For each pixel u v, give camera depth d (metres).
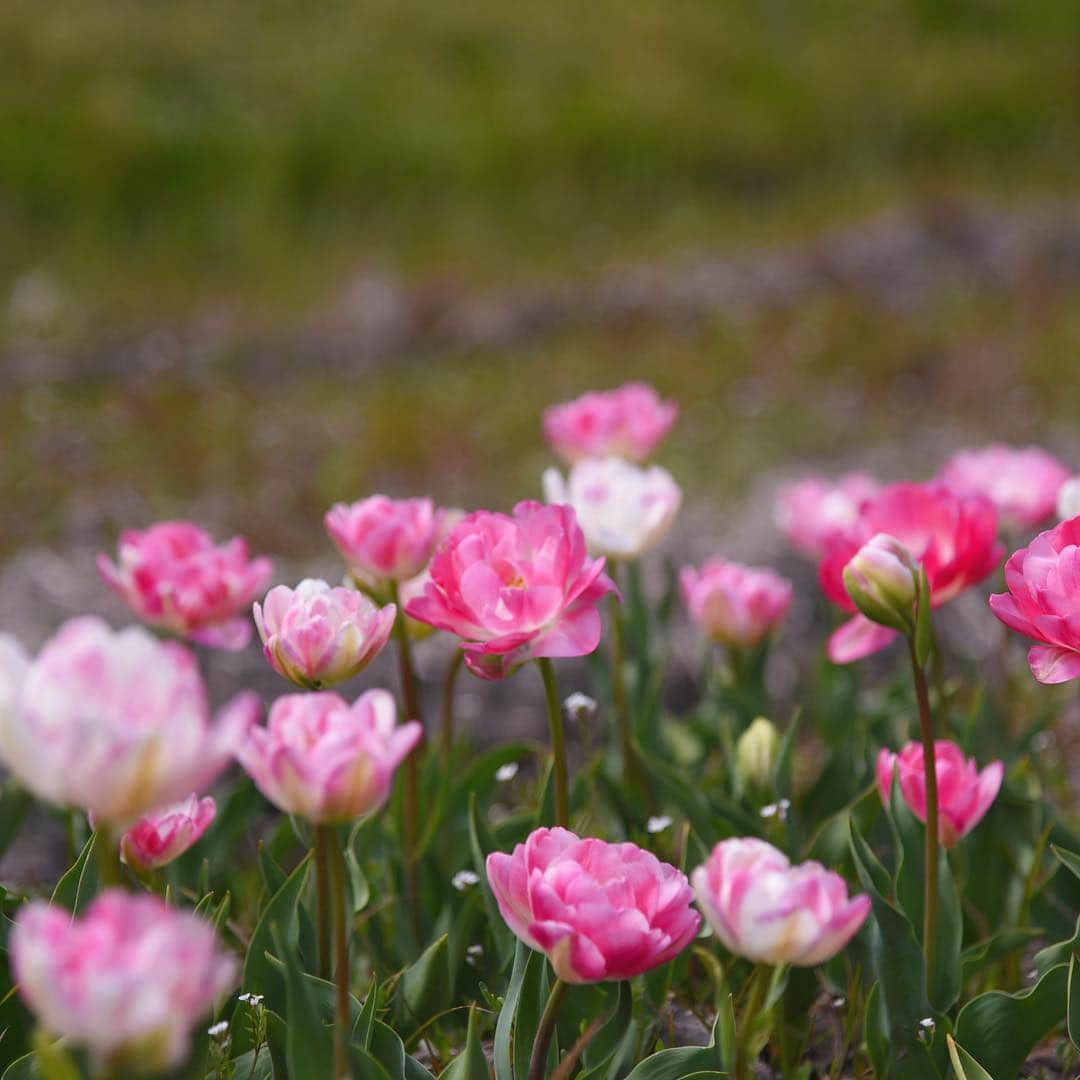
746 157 20.92
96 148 19.08
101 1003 1.34
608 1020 2.26
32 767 1.48
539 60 23.11
